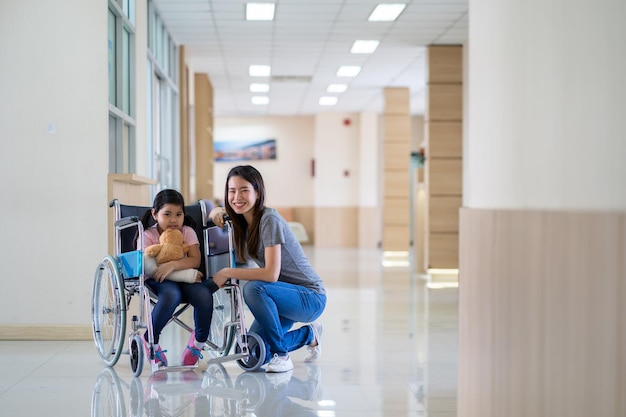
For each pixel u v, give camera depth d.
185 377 3.96
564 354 1.61
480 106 2.57
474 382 2.47
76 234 5.18
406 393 3.63
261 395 3.56
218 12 8.72
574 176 1.64
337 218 18.34
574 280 1.55
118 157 6.00
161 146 9.31
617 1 1.43
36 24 5.18
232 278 3.99
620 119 1.40
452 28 9.53
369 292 8.40
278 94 15.19
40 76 5.18
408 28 9.55
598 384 1.42
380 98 15.67
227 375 4.01
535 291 1.82
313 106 17.02
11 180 5.18
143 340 3.90
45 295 5.18
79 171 5.18
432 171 10.45
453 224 10.41
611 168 1.44
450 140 10.47
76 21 5.19
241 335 3.99
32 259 5.17
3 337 5.14
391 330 5.66
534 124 1.95
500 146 2.30
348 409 3.32
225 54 11.16
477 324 2.43
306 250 16.75
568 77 1.70
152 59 8.12
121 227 4.00
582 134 1.60
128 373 4.05
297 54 11.18
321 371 4.14
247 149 19.00
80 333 5.15
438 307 7.08
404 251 14.14
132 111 6.54
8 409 3.30
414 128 19.19
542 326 1.76
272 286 3.99
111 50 5.93
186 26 9.38
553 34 1.81
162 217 4.07
